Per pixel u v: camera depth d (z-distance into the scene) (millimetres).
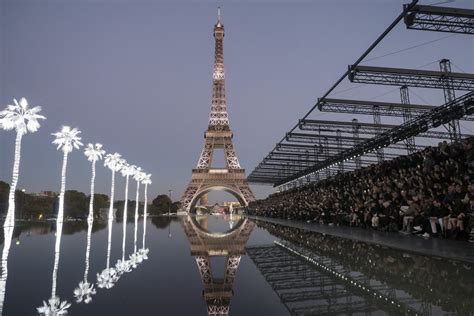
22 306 8992
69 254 18828
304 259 16797
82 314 8359
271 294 10391
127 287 11234
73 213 95062
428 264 13641
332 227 32281
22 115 42656
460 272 12023
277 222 49156
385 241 19438
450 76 32438
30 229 40406
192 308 8930
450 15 20359
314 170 57438
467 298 9234
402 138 35188
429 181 22859
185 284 11734
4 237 28938
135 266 15242
